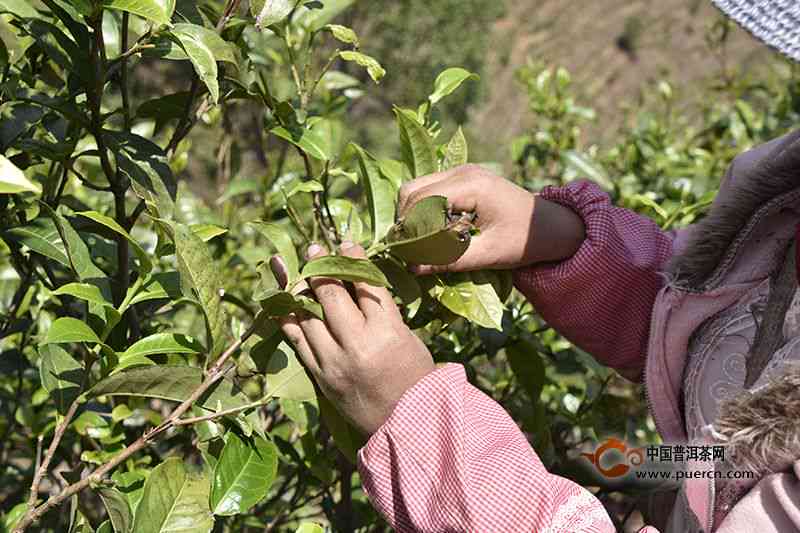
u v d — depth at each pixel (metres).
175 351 0.92
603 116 15.10
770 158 0.98
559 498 0.87
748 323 0.97
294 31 1.44
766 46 0.76
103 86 0.99
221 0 1.58
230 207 2.21
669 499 1.14
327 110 1.76
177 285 0.92
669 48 17.23
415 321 1.12
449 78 1.20
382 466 0.91
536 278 1.17
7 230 1.04
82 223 1.12
